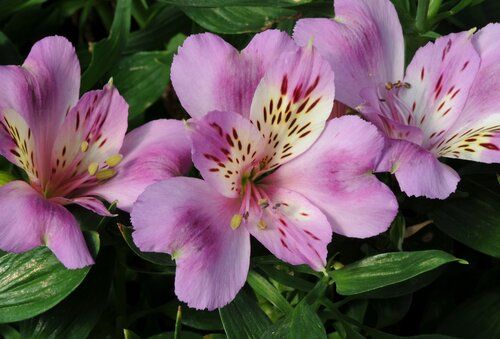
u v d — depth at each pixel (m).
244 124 0.37
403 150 0.37
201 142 0.37
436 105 0.40
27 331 0.40
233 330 0.38
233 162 0.38
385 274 0.38
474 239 0.41
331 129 0.38
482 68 0.40
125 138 0.39
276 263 0.39
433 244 0.44
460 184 0.42
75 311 0.40
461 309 0.43
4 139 0.37
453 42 0.39
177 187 0.37
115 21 0.44
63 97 0.39
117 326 0.43
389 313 0.42
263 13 0.45
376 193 0.37
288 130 0.38
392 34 0.40
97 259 0.41
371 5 0.40
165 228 0.36
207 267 0.37
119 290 0.43
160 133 0.39
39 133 0.39
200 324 0.42
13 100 0.38
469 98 0.40
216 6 0.42
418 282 0.41
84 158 0.39
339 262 0.42
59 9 0.49
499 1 0.46
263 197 0.38
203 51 0.38
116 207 0.38
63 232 0.37
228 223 0.37
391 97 0.40
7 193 0.37
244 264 0.37
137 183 0.38
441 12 0.45
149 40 0.48
